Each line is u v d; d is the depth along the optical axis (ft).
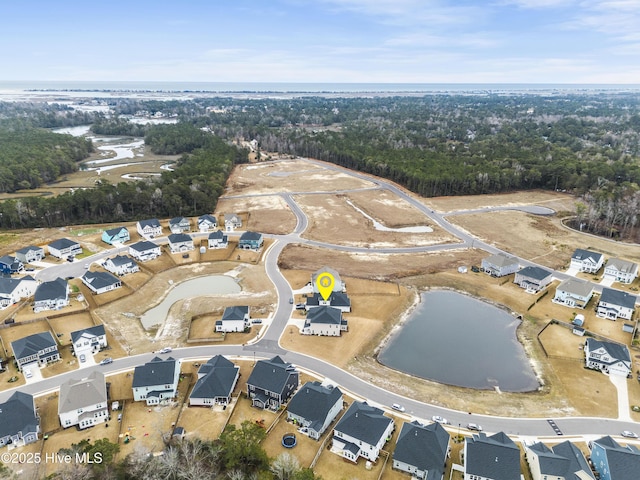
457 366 290.35
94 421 230.89
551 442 222.48
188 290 394.32
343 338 313.73
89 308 349.20
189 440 214.28
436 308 366.02
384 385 265.54
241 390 257.14
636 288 392.68
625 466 193.98
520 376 281.33
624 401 253.85
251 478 188.85
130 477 190.60
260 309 350.84
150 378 249.75
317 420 223.71
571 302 364.17
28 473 195.83
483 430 230.07
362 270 427.33
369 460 209.77
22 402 229.04
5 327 318.24
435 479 191.93
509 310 362.12
